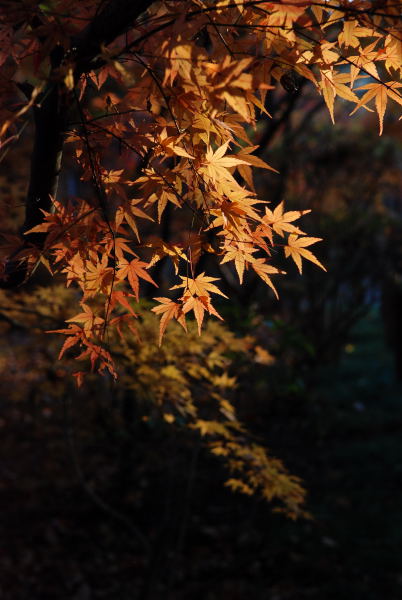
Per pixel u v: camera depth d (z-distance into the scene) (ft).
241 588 17.80
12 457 24.25
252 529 20.48
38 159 4.55
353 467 24.77
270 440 25.07
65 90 3.77
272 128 15.37
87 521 21.11
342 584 17.72
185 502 14.88
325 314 34.71
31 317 11.16
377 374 39.32
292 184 30.73
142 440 16.21
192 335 10.44
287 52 4.09
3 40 4.05
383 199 35.86
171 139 4.14
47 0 4.04
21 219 12.89
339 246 32.09
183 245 4.42
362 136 31.35
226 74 3.39
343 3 3.95
